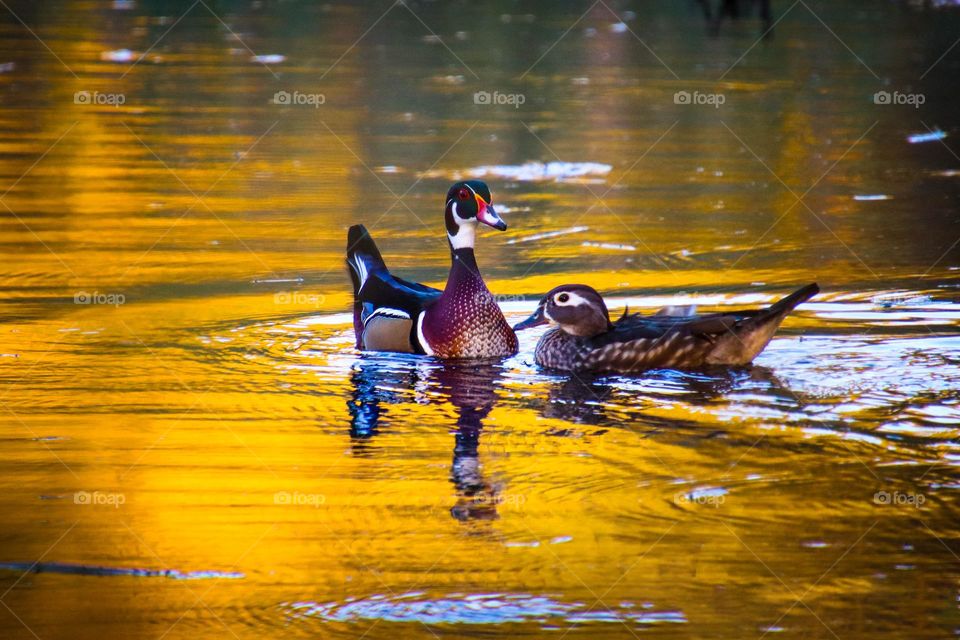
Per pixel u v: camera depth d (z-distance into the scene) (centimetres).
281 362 1302
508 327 1348
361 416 1120
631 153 2553
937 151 2555
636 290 1586
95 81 3309
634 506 902
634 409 1128
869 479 948
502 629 737
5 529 875
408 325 1345
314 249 1817
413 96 3175
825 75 3522
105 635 733
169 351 1332
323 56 3809
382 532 865
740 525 868
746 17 4731
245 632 738
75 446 1038
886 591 773
